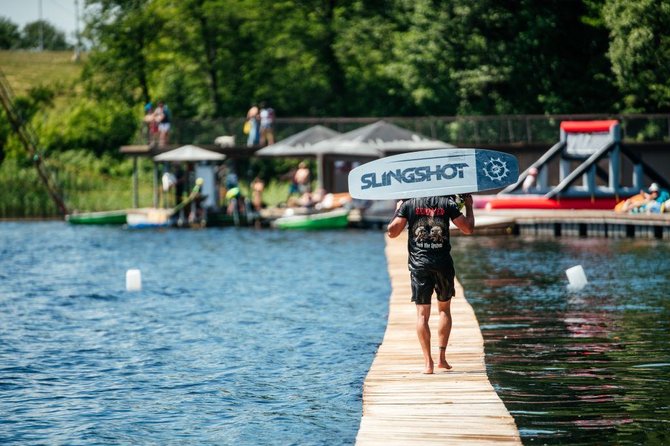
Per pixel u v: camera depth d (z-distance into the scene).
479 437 11.77
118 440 12.90
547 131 55.41
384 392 13.81
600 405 13.80
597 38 63.78
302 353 18.31
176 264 35.22
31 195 67.12
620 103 62.66
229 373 16.66
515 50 65.50
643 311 21.53
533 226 43.22
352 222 51.84
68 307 24.70
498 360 16.83
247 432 13.17
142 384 15.91
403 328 18.97
